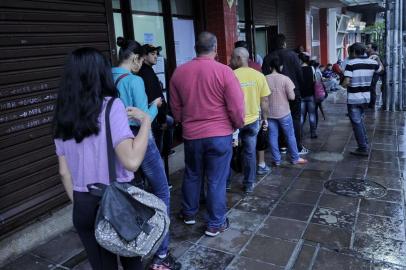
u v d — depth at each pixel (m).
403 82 9.27
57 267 3.17
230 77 3.22
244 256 3.18
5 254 3.24
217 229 3.51
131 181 2.00
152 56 4.05
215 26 6.59
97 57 1.84
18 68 3.30
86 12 3.94
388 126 7.66
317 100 7.00
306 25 11.95
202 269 3.02
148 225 1.84
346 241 3.33
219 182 3.44
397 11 8.84
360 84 5.55
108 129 1.83
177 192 4.72
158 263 2.95
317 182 4.77
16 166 3.33
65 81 1.83
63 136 1.86
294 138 5.47
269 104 5.29
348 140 6.77
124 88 2.77
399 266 2.94
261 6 9.01
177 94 3.43
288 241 3.38
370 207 3.99
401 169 5.12
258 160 5.15
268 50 10.10
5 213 3.26
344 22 19.28
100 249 1.97
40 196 3.56
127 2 5.12
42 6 3.48
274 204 4.18
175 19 6.10
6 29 3.19
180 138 4.81
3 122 3.20
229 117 3.34
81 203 1.89
